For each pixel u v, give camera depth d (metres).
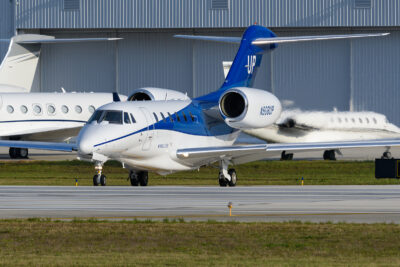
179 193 89.19
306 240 54.38
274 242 53.66
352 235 56.19
